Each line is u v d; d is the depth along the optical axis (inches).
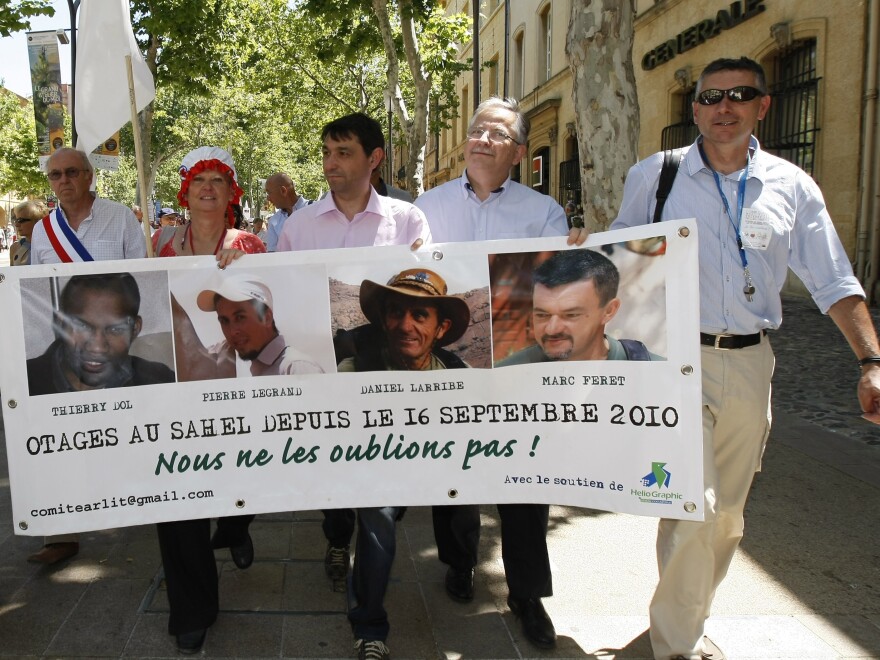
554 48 894.4
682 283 101.2
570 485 109.0
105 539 155.1
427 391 110.8
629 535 157.2
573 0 228.5
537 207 127.5
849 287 103.2
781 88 524.1
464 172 129.0
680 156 109.7
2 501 173.6
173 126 1299.2
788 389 279.1
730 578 138.1
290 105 1137.4
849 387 279.7
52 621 120.8
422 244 109.0
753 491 180.9
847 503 173.3
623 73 226.2
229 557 145.7
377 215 124.6
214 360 109.4
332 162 119.7
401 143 849.5
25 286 104.7
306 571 139.6
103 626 119.2
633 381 104.8
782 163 107.4
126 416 108.3
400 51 737.0
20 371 105.3
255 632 117.6
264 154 1750.7
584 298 105.8
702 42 589.6
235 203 126.7
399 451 111.9
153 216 1179.3
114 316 106.8
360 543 111.5
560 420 109.0
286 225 129.6
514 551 117.0
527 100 997.8
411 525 163.9
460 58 1397.6
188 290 108.3
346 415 111.4
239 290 108.9
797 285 511.2
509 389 109.9
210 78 741.3
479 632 118.9
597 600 130.0
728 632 119.2
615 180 230.4
